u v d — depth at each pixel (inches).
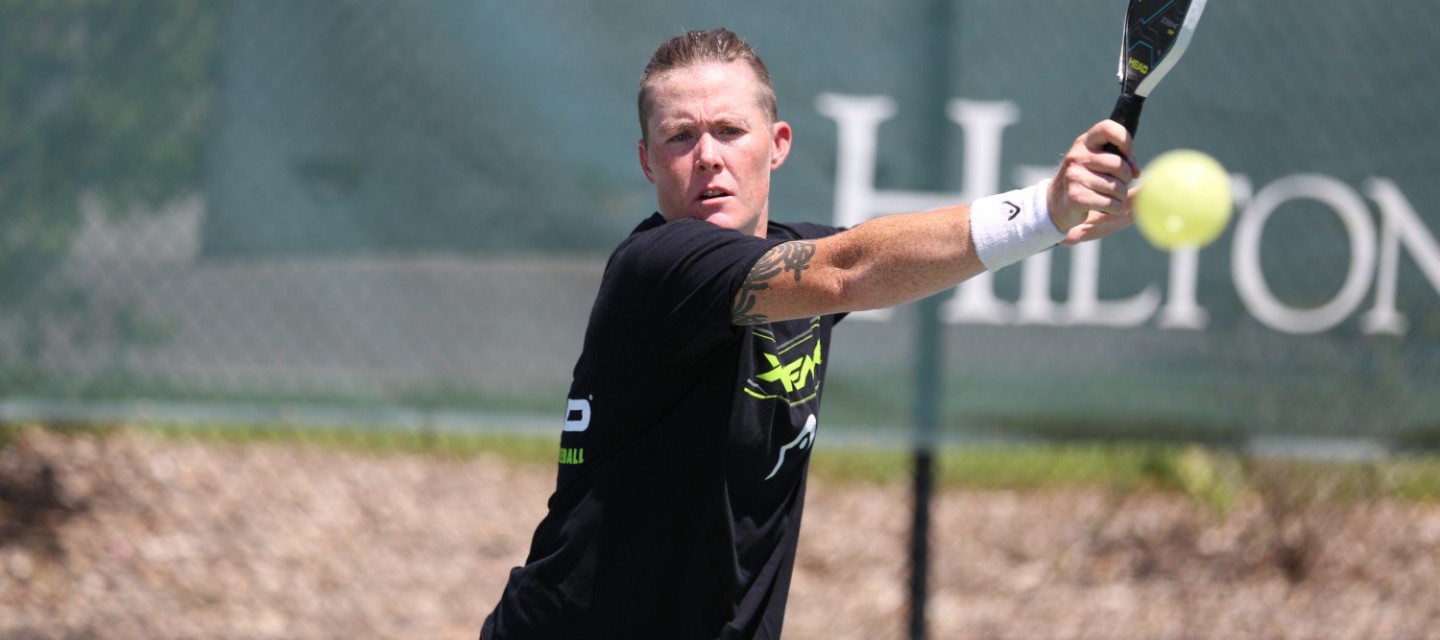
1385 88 752.3
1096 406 722.8
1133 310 727.7
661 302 333.4
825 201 703.1
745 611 365.7
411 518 987.3
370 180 697.6
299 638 791.1
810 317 354.9
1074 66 712.4
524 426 708.0
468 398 704.4
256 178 697.0
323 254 697.6
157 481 966.4
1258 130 745.0
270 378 698.2
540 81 698.2
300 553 906.1
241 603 827.4
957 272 302.5
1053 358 719.1
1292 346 747.4
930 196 707.4
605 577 356.5
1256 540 995.9
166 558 870.4
